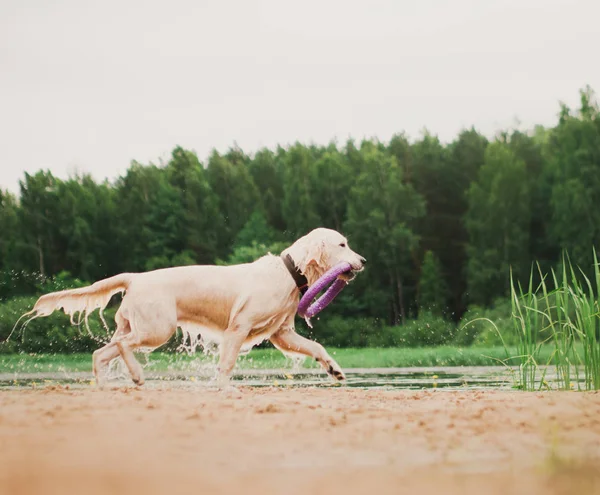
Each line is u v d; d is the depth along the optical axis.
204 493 3.21
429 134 66.62
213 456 3.93
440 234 61.16
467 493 3.30
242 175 61.34
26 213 53.88
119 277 8.39
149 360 19.48
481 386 10.84
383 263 54.41
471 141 64.44
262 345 32.69
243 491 3.25
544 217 56.62
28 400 5.91
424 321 45.47
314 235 8.52
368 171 57.03
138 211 56.31
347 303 50.91
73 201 54.75
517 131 65.00
